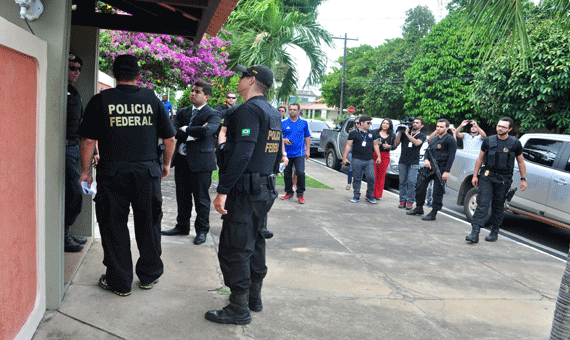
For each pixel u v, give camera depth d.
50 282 2.84
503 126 5.67
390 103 32.47
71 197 3.65
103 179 3.01
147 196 3.12
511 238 6.62
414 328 3.13
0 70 1.97
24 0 2.36
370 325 3.12
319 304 3.39
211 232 5.09
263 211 2.93
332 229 5.89
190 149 4.48
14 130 2.17
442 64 22.33
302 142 7.45
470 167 7.34
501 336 3.14
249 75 2.95
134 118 3.01
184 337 2.71
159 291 3.33
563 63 11.38
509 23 2.85
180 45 11.20
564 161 6.21
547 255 5.47
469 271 4.57
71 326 2.69
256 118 2.80
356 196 8.10
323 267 4.29
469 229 6.64
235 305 2.92
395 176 10.66
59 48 2.62
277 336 2.83
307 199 7.98
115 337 2.62
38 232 2.59
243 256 2.89
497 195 5.85
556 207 6.14
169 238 4.74
